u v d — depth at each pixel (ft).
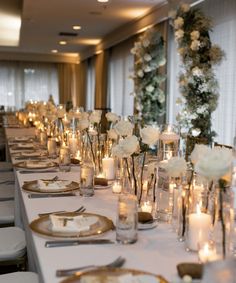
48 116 14.56
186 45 16.34
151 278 3.55
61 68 46.88
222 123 17.28
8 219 8.98
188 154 6.91
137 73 22.22
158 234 4.93
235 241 4.42
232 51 16.78
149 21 23.72
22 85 46.09
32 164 9.64
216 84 16.22
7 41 38.19
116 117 8.21
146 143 5.92
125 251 4.36
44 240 4.65
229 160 3.85
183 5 16.52
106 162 7.98
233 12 16.69
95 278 3.48
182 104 17.52
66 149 9.19
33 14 24.02
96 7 22.26
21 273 5.96
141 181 6.11
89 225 4.92
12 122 26.25
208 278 2.83
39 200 6.51
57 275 3.76
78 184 7.38
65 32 30.60
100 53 36.47
